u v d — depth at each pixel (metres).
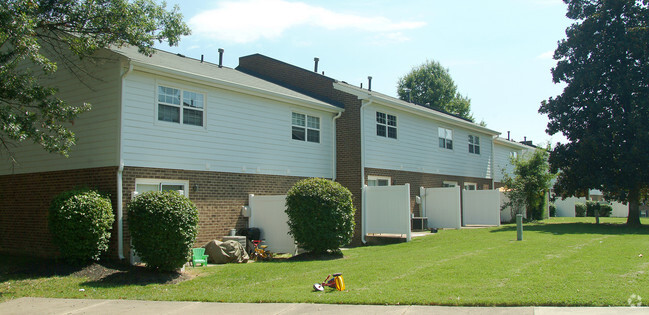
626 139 23.66
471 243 15.60
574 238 16.41
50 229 11.65
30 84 11.78
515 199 27.92
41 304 8.62
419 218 21.20
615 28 24.09
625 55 24.11
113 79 13.09
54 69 11.42
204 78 14.60
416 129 22.64
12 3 10.78
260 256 14.12
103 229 11.70
